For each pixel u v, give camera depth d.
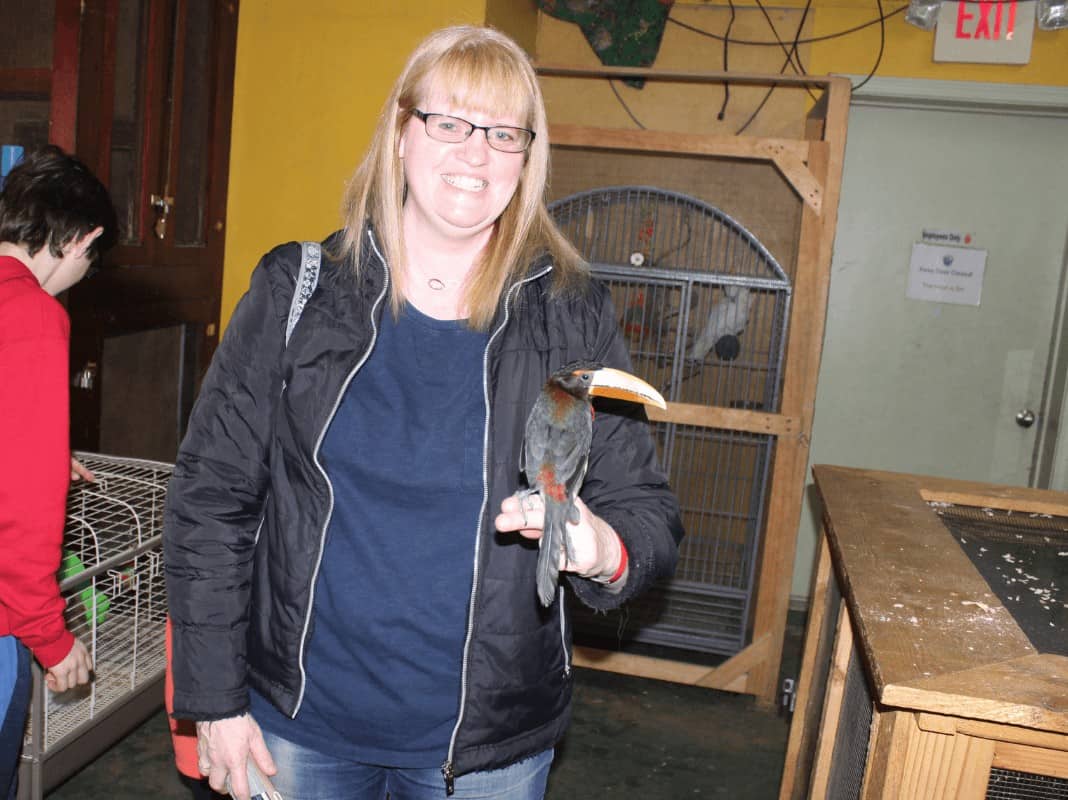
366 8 3.71
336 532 1.40
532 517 1.23
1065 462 4.49
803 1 4.43
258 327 1.39
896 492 2.30
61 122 2.79
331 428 1.38
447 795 1.44
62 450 1.80
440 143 1.33
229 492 1.41
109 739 2.51
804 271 3.49
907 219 4.69
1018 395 4.70
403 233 1.42
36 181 2.01
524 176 1.42
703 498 3.99
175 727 2.18
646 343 3.86
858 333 4.80
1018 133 4.57
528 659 1.42
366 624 1.39
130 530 2.60
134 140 3.18
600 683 3.89
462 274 1.42
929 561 1.75
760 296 3.83
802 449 3.57
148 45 3.16
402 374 1.39
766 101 4.49
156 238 3.36
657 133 3.52
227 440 1.40
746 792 3.16
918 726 1.28
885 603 1.51
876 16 4.41
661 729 3.55
